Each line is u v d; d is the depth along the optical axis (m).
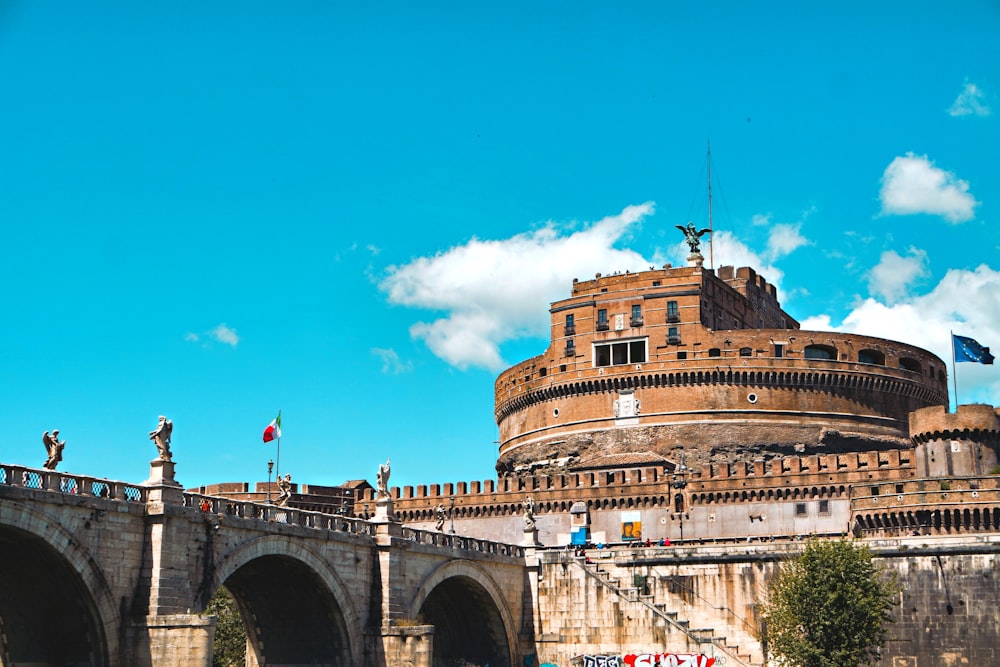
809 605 83.56
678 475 122.81
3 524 56.22
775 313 169.62
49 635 63.09
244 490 132.25
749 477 119.50
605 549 104.12
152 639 62.38
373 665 81.25
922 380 147.00
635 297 143.50
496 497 131.50
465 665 99.81
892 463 114.44
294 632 81.62
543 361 149.62
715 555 97.69
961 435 109.50
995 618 89.00
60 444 62.12
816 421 138.12
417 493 137.75
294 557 75.00
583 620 98.50
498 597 97.56
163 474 65.56
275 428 103.25
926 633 90.69
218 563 67.88
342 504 139.25
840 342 141.25
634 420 140.12
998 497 99.50
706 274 144.00
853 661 81.88
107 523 62.12
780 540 113.06
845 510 114.81
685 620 95.62
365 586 82.12
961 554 90.88
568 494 127.56
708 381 138.38
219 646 101.38
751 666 90.25
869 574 85.06
